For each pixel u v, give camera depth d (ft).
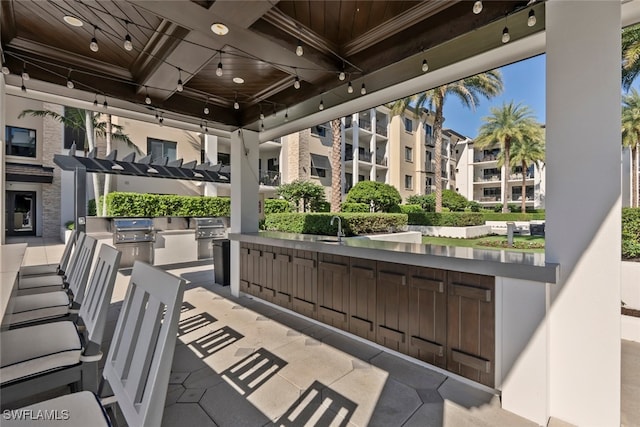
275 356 8.69
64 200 37.32
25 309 6.82
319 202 45.83
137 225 22.07
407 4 7.08
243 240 13.91
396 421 6.08
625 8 6.46
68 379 4.79
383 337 8.87
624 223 14.05
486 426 6.03
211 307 12.96
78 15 7.25
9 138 35.60
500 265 6.54
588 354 5.99
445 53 7.93
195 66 9.01
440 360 7.70
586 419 6.01
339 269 10.02
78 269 7.98
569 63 6.13
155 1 6.06
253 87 11.60
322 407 6.50
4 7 6.95
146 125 38.11
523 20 6.61
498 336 6.77
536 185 82.64
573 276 6.14
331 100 11.33
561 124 6.24
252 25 7.26
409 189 71.56
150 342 3.55
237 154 14.70
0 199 9.29
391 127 67.21
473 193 96.17
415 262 7.92
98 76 10.09
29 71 9.09
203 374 7.73
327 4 7.04
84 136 38.50
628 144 41.22
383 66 8.64
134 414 3.34
